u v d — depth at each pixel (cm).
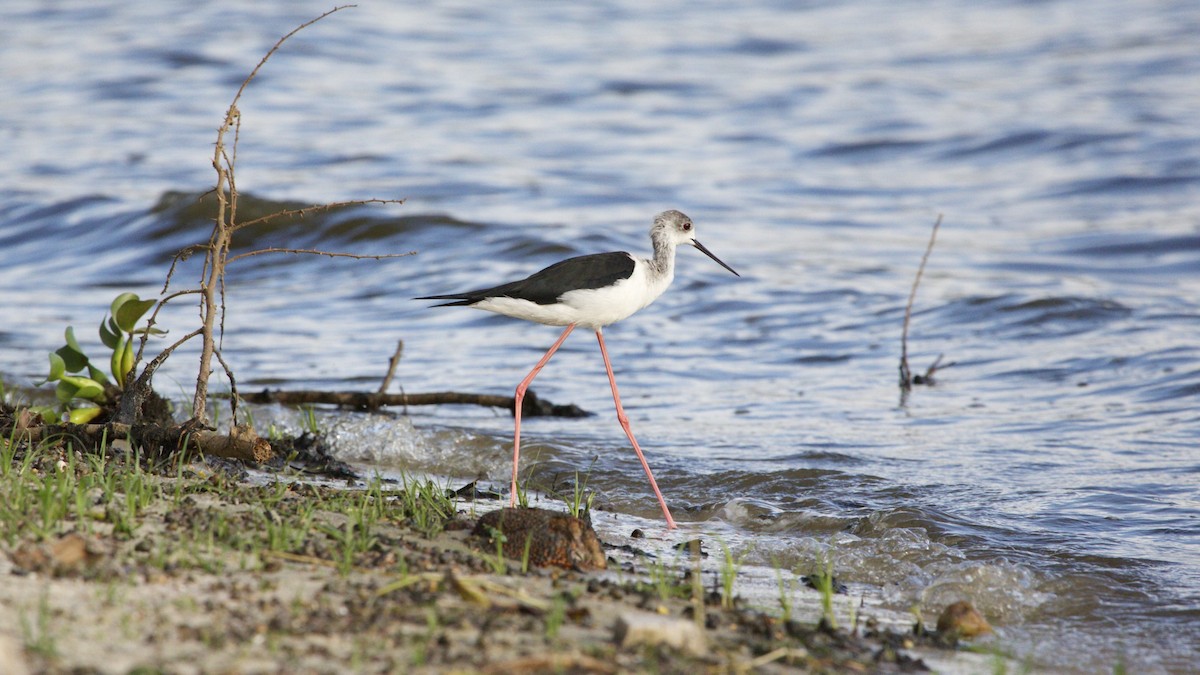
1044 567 783
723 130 3219
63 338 1574
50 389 1273
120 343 965
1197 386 1293
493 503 879
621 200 2517
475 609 562
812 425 1211
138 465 800
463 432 1142
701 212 2450
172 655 477
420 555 664
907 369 1380
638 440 1149
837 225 2358
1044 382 1373
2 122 3141
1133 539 842
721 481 1013
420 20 4650
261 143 2917
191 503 722
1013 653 637
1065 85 3550
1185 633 680
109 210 2331
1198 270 1964
